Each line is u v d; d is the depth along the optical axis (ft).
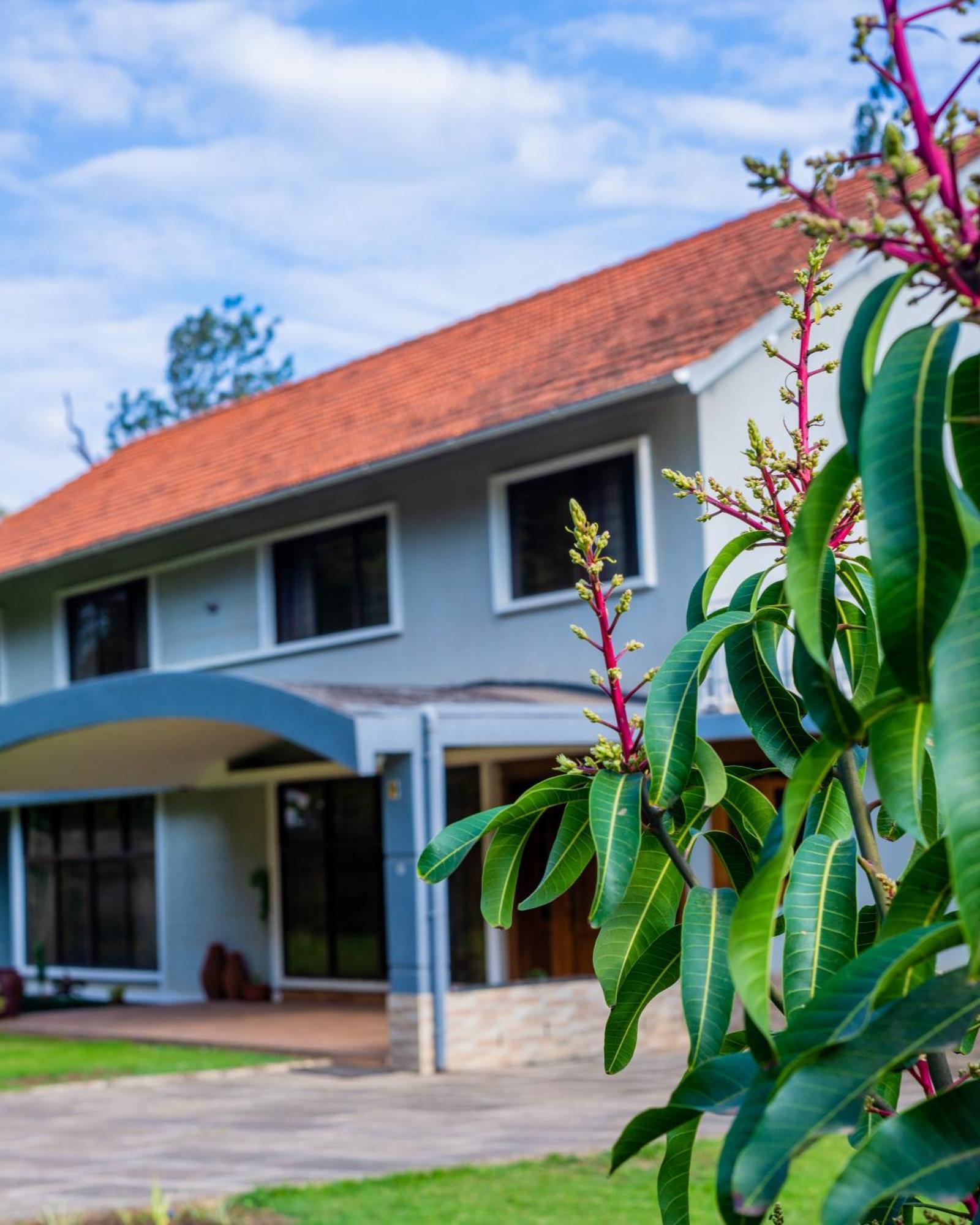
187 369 159.63
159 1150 31.50
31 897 81.30
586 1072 40.98
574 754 51.65
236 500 61.00
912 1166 4.24
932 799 6.07
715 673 42.24
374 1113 35.29
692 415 47.19
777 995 5.53
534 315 66.18
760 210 61.82
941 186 4.31
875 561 4.20
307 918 64.95
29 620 77.77
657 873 6.42
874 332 4.44
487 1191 25.46
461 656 54.70
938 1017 4.39
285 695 43.39
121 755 59.88
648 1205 23.89
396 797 42.57
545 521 52.31
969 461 4.62
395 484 57.67
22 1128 35.27
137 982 73.56
